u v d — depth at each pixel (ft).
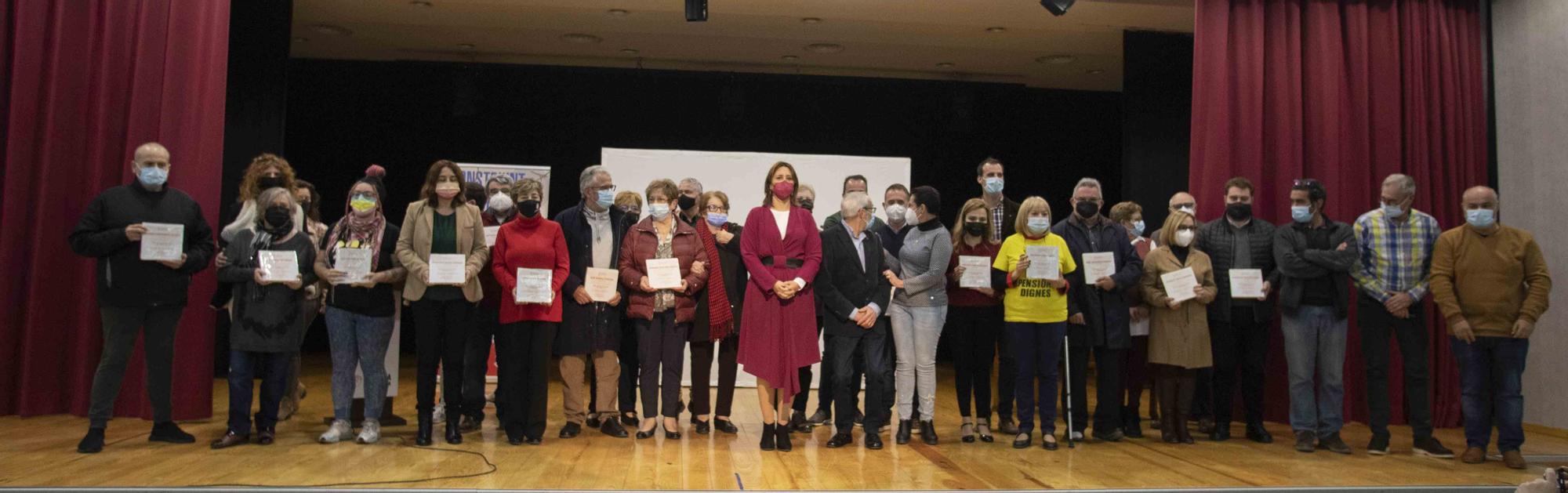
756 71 31.81
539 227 13.43
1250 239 15.06
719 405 15.02
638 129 32.45
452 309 13.20
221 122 15.80
